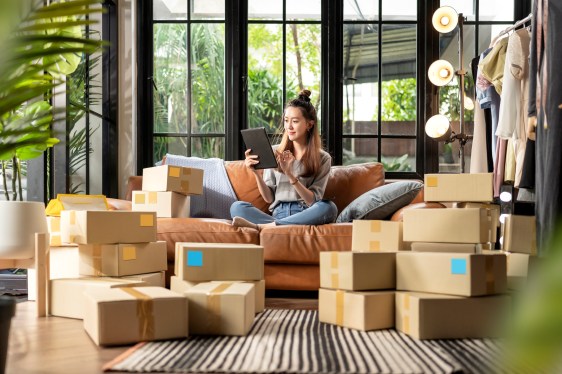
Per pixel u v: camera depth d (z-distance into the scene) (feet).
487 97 12.72
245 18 14.71
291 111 10.97
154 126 14.74
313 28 14.75
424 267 6.56
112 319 5.73
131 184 12.15
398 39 14.80
